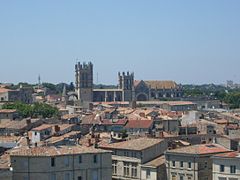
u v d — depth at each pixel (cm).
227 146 19000
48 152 14612
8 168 13875
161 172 17162
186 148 17062
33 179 14300
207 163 16525
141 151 17562
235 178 15612
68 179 14688
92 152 15138
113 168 18350
